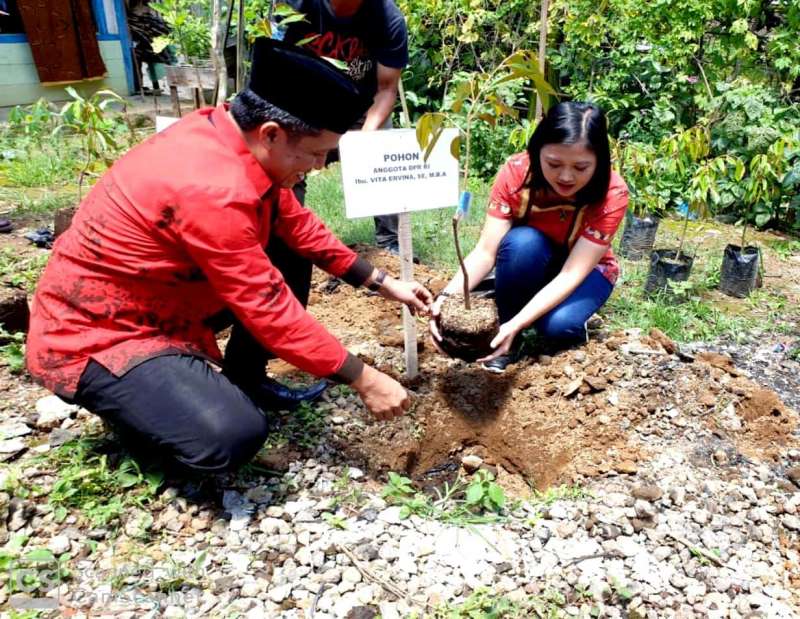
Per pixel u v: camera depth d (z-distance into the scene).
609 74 6.25
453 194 2.64
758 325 3.70
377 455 2.59
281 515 2.12
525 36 6.32
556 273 3.11
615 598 1.92
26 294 3.22
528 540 2.12
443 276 3.96
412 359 2.90
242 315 1.90
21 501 2.01
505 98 6.10
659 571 2.03
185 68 6.81
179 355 2.00
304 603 1.83
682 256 4.01
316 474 2.32
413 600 1.85
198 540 2.02
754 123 5.41
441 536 2.10
